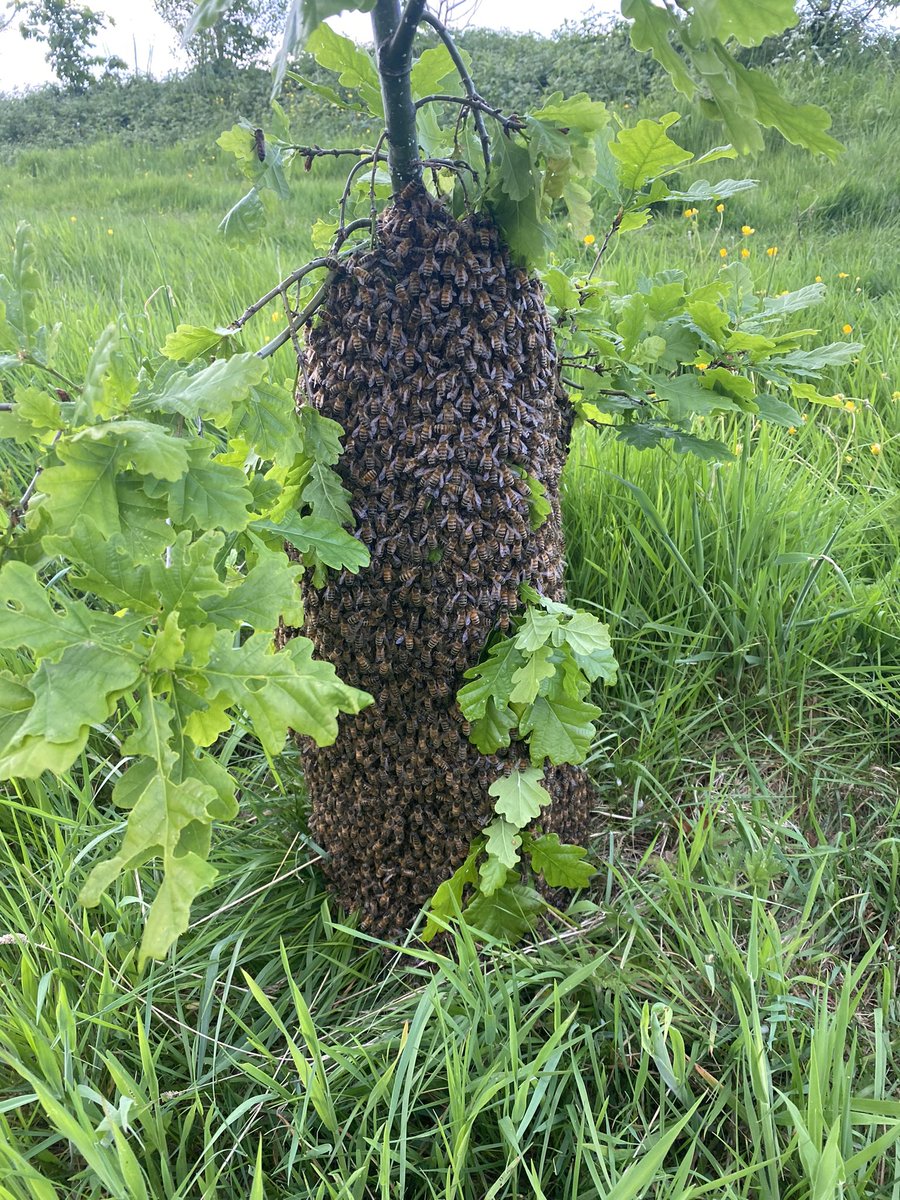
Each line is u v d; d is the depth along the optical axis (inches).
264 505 19.3
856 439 46.7
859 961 27.0
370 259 20.8
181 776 14.7
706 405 26.5
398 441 21.6
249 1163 22.0
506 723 23.4
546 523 25.3
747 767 32.5
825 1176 17.5
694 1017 23.3
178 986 25.1
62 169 163.0
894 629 35.3
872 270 69.4
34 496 15.9
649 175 27.4
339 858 27.8
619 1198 17.6
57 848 27.3
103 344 15.1
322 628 24.2
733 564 36.1
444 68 23.4
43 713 13.0
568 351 28.5
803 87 128.6
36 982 24.0
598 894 28.9
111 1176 17.8
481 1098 19.5
